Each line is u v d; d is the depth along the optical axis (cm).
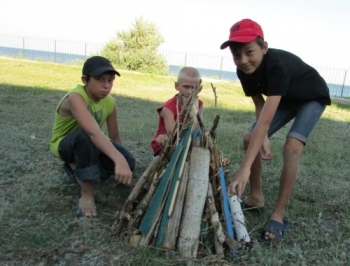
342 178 426
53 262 232
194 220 242
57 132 320
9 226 264
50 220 274
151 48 2458
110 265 230
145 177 262
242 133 604
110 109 339
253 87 300
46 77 1279
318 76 294
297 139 276
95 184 350
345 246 274
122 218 259
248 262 245
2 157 397
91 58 299
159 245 241
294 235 286
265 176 405
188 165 253
